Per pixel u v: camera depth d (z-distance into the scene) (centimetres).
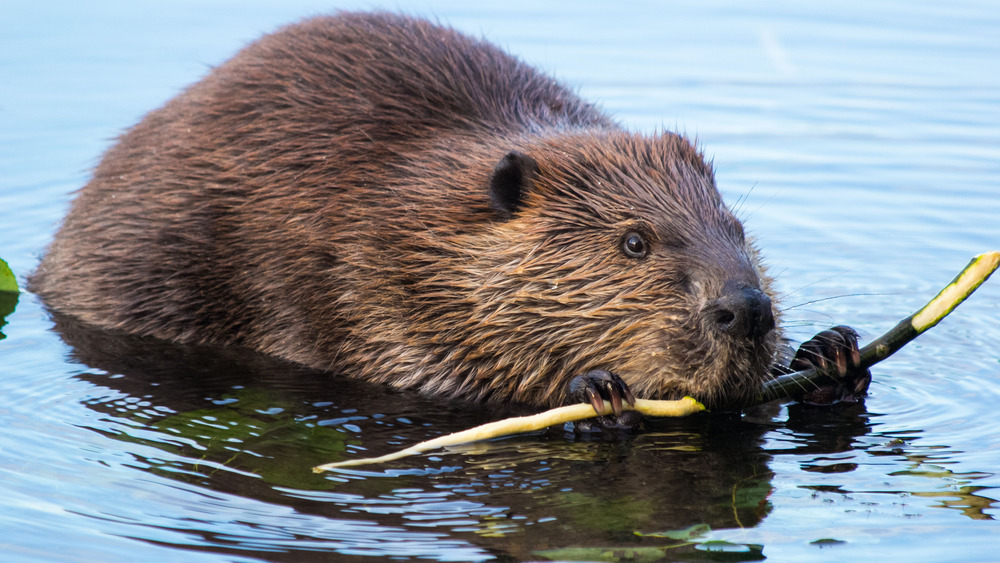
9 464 967
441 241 1153
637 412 1084
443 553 824
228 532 855
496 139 1231
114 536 847
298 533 855
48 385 1169
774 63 2534
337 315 1225
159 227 1337
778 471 975
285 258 1260
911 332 1120
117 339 1332
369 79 1316
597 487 944
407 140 1264
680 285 1048
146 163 1377
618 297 1070
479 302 1127
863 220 1747
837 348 1116
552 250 1105
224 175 1309
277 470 973
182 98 1423
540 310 1100
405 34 1382
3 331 1340
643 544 838
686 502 913
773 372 1152
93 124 2122
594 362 1089
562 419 1038
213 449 1017
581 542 841
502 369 1134
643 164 1136
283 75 1351
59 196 1827
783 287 1487
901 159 2008
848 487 938
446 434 1072
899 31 2742
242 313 1307
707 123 2191
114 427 1062
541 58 2502
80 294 1402
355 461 993
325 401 1154
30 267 1570
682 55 2580
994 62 2511
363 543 840
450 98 1306
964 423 1079
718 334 1019
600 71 2458
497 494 931
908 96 2330
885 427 1076
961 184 1888
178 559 815
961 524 862
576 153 1145
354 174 1246
